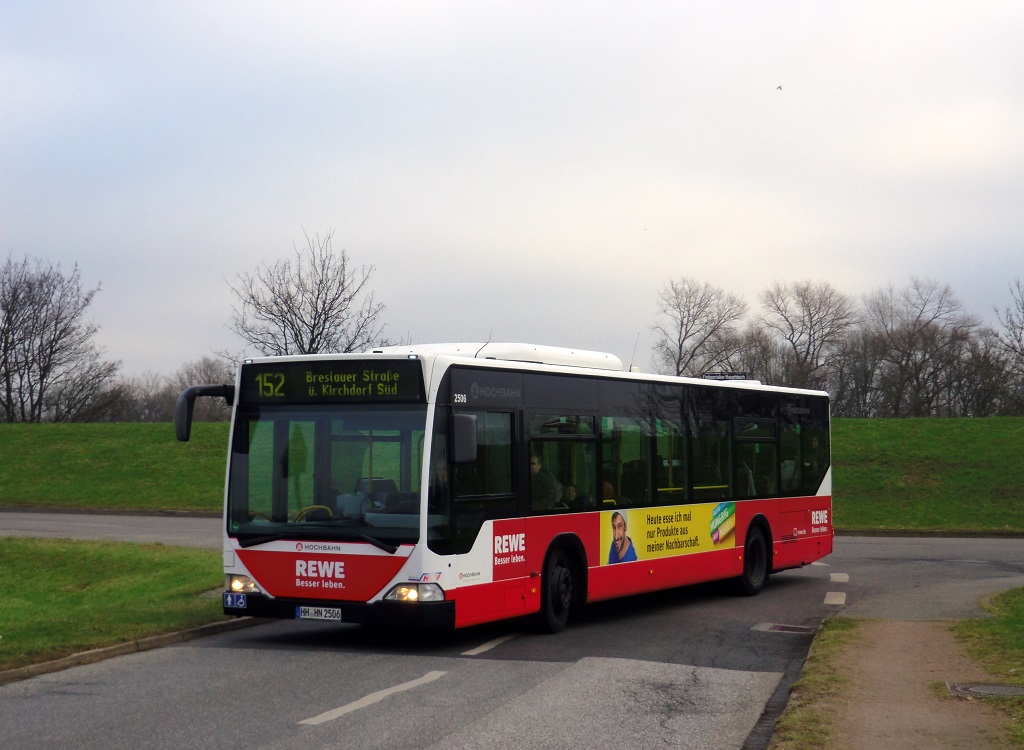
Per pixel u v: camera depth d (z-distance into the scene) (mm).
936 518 34750
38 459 46875
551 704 8695
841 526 33688
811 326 71250
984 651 10602
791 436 19078
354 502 11188
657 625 13898
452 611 11000
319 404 11531
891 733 7254
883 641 11367
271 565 11422
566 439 13211
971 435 43406
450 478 11203
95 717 8102
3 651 10500
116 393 68875
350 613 11008
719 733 7789
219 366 95375
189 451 47281
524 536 12281
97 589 19719
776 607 15945
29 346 65688
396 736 7500
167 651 11469
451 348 13047
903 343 72812
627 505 14352
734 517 17047
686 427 15945
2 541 25406
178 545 25781
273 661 10789
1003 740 7047
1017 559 24375
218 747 7160
